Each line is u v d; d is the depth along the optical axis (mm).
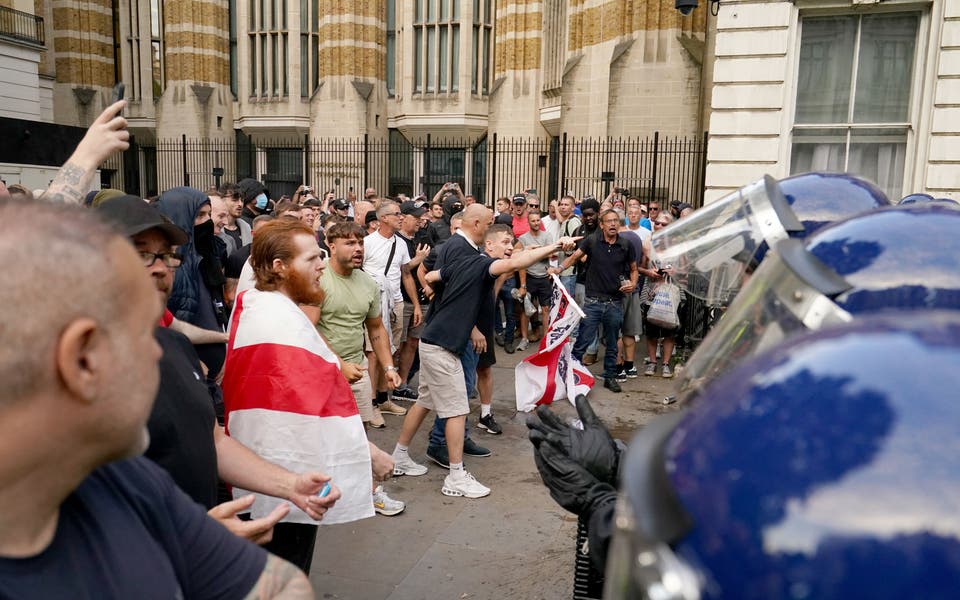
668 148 14750
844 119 8961
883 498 554
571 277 9398
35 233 870
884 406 594
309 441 2510
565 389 5094
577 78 16859
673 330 8133
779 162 9141
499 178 21562
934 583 525
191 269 3967
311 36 24016
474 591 3688
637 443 788
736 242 2025
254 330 2578
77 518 1020
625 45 14961
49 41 25922
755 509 601
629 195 13766
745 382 706
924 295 1083
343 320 4590
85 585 980
